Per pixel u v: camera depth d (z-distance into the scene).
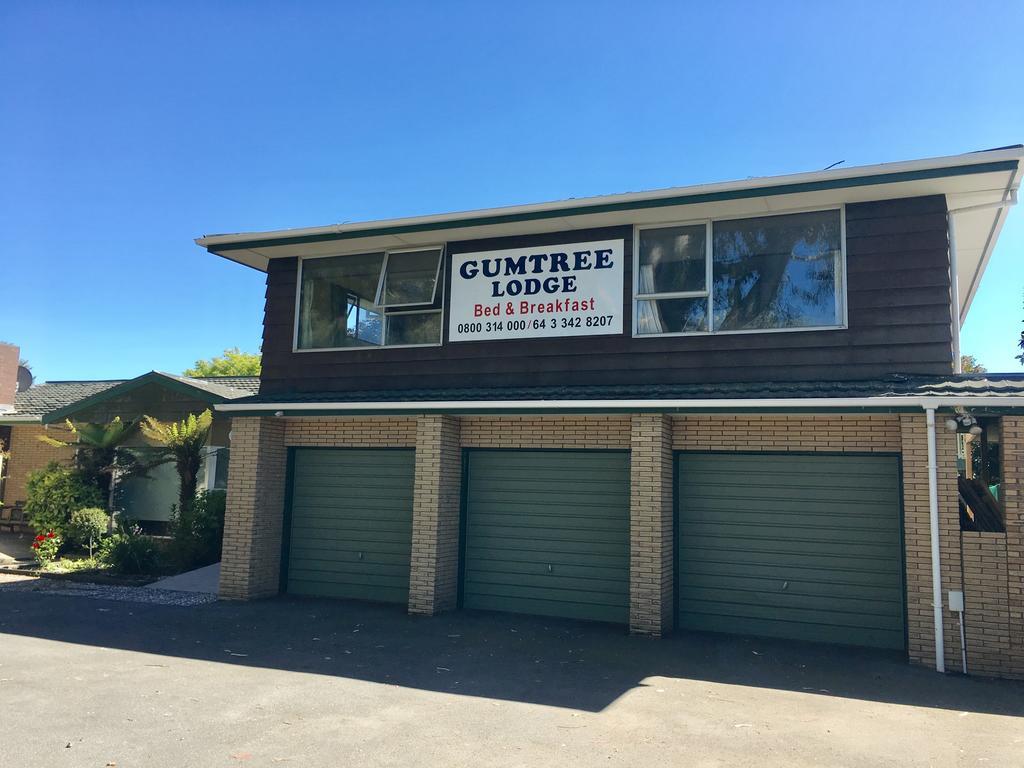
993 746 5.87
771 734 6.07
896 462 9.42
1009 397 8.01
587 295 11.07
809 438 9.71
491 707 6.63
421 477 10.85
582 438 10.79
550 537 10.91
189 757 5.31
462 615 10.64
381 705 6.61
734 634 9.80
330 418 12.20
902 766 5.44
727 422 10.09
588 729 6.10
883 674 8.02
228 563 11.77
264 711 6.38
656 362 10.55
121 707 6.39
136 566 13.57
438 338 11.88
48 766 5.09
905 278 9.53
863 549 9.45
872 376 9.49
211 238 12.62
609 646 9.02
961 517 9.29
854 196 9.70
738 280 10.41
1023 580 8.04
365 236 11.91
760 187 9.71
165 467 17.09
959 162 8.82
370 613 10.73
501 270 11.62
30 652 8.27
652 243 10.93
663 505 9.71
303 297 12.98
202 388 16.25
